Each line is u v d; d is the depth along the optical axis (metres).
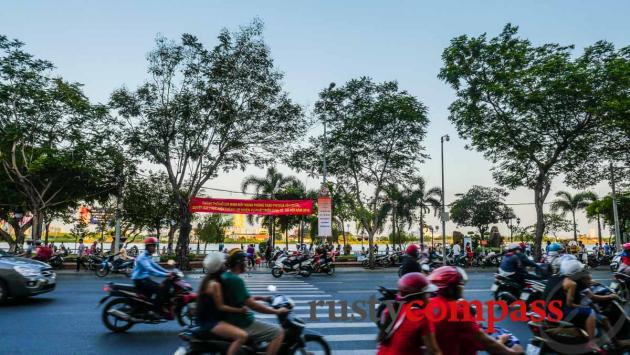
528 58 24.84
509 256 10.51
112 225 31.19
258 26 23.80
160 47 22.92
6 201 28.06
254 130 24.45
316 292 13.75
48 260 22.84
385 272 23.50
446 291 3.76
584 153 26.31
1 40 23.39
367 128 26.95
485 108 26.23
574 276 5.51
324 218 25.67
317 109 27.31
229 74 23.55
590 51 23.69
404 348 3.55
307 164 27.75
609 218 37.38
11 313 9.59
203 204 24.12
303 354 5.66
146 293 8.19
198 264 24.81
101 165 26.88
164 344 7.16
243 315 4.99
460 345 3.73
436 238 56.50
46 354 6.52
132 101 22.91
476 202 51.03
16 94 23.83
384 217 37.81
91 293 12.98
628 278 10.78
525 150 25.86
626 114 22.80
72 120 25.36
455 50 25.80
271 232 41.28
